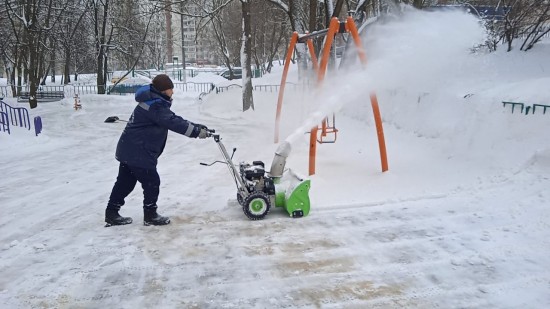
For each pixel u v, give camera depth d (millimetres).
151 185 5062
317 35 8523
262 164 5777
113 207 5199
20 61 30797
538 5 13141
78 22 30062
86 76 46625
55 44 32562
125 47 32281
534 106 7152
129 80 35812
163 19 46156
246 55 18469
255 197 5219
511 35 14109
